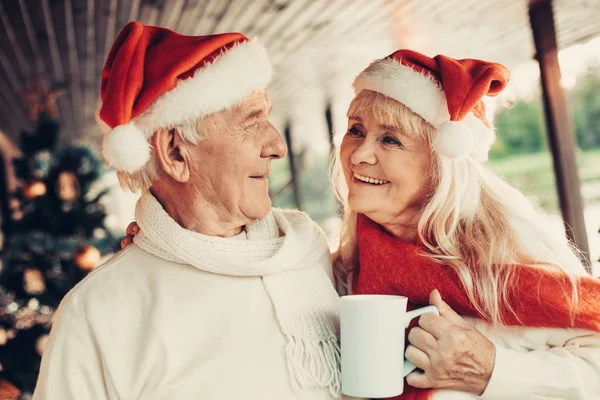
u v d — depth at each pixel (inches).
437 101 47.8
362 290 50.4
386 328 39.2
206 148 45.0
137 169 45.7
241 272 45.7
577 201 131.3
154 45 45.9
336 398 44.9
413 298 48.6
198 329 44.7
